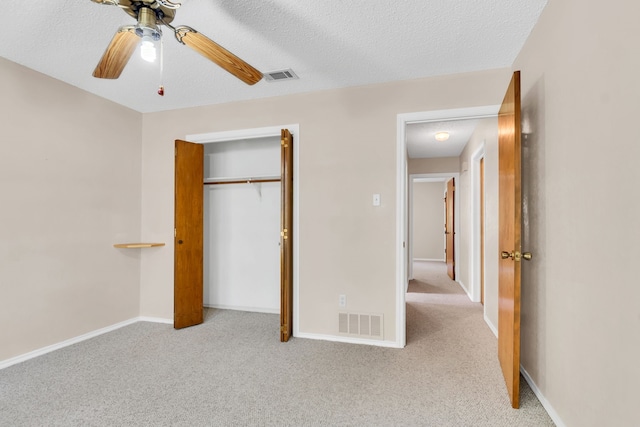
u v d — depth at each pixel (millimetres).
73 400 1906
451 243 6027
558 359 1647
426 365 2363
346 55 2316
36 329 2531
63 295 2727
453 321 3428
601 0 1257
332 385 2074
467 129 4090
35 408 1826
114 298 3188
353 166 2854
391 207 2758
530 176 2033
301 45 2184
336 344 2777
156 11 1508
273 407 1834
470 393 1978
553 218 1703
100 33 2031
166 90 2918
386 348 2689
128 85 2812
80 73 2586
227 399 1915
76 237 2838
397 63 2438
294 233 2998
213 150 4012
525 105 2125
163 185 3445
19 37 2076
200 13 1820
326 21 1911
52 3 1737
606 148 1233
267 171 3828
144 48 1493
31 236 2508
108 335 2994
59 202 2707
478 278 4316
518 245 1801
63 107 2736
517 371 1806
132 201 3400
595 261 1312
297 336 2961
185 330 3137
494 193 3080
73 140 2818
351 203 2855
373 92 2809
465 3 1749
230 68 1872
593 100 1321
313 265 2939
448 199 6648
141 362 2414
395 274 2748
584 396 1397
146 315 3473
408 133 4262
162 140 3461
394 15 1854
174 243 3240
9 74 2375
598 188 1289
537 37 1907
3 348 2332
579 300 1438
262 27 1970
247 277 3900
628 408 1109
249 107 3162
